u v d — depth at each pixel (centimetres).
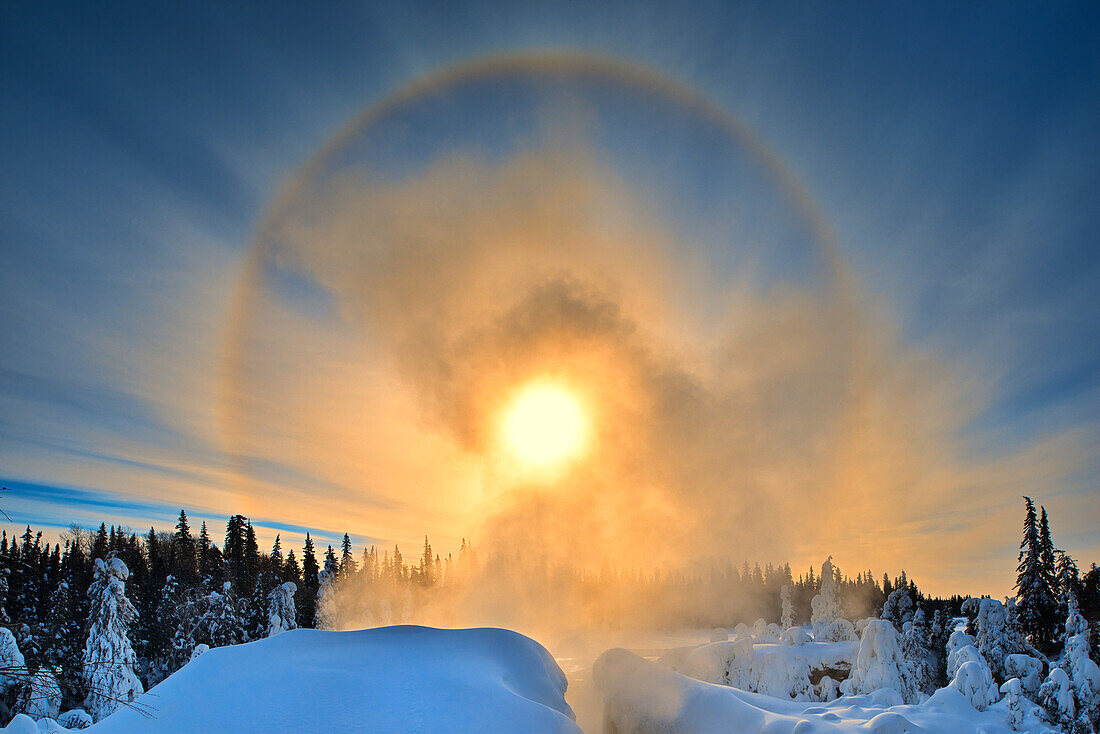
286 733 968
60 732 1416
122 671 2600
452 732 970
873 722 1659
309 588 5597
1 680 1213
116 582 2708
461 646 1438
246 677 1163
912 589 3931
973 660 2122
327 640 1436
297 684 1127
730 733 1581
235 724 997
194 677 1169
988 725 1912
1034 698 2238
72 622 3114
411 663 1255
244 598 4284
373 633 1521
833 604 4778
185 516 5712
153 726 998
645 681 1902
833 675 2825
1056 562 3131
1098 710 1872
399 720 1002
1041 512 3195
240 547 5356
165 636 3809
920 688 2761
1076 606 2538
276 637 1431
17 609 3312
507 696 1112
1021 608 3162
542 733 1002
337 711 1031
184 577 4534
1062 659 2028
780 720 1557
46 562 4650
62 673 1237
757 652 2814
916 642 2880
